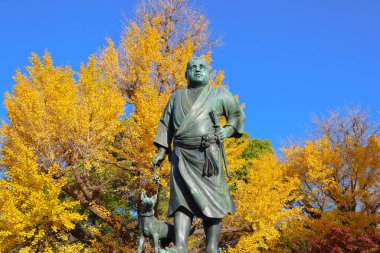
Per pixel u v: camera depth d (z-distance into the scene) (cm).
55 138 1384
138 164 1382
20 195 1222
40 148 1362
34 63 1472
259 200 1480
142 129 1314
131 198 1709
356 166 1947
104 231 1738
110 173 1584
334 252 1609
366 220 1805
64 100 1330
